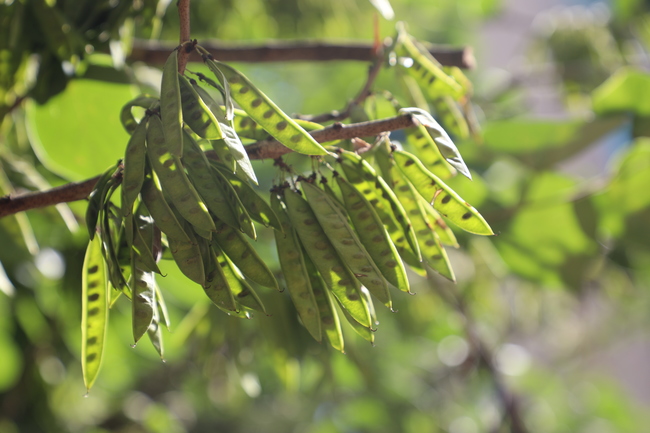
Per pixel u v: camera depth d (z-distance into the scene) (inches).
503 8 142.5
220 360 68.5
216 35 86.5
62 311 78.4
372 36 99.8
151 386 147.5
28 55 54.6
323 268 44.5
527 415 155.0
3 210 46.6
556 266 85.7
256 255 44.2
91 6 55.2
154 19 54.9
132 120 47.0
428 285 113.8
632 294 110.4
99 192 44.7
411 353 147.0
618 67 103.4
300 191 45.4
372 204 46.4
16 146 63.4
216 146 43.9
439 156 46.2
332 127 45.4
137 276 43.8
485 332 140.9
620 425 185.3
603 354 246.2
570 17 108.8
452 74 57.2
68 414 129.0
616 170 77.4
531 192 82.0
